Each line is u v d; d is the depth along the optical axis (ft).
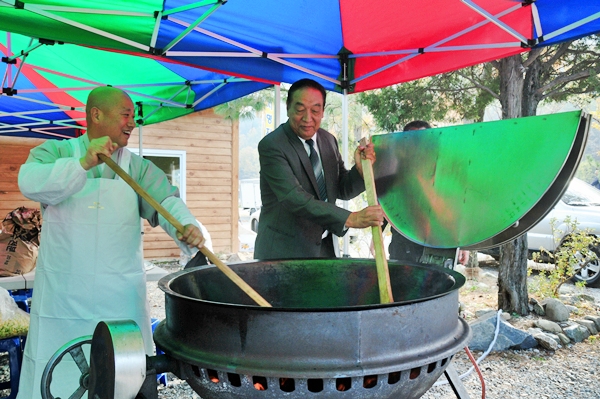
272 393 3.49
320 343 3.44
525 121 4.98
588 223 20.31
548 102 17.97
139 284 6.56
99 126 6.23
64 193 5.62
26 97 16.74
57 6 7.87
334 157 8.28
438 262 5.84
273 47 10.81
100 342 3.93
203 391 3.92
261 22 9.59
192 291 4.87
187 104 16.46
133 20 8.52
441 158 5.80
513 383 10.69
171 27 8.96
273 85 13.24
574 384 10.58
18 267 10.43
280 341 3.47
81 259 6.16
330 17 9.67
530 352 12.50
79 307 6.16
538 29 8.63
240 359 3.54
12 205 23.90
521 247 14.92
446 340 3.93
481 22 9.36
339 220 6.08
